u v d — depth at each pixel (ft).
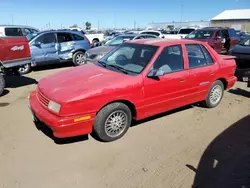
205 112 16.22
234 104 17.94
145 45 13.96
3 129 13.25
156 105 13.15
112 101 11.37
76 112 10.32
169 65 13.43
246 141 12.35
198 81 14.93
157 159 10.68
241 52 24.32
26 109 16.38
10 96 19.42
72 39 33.01
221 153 11.23
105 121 11.43
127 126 12.51
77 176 9.47
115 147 11.59
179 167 10.12
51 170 9.80
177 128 13.74
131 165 10.21
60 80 12.10
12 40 18.92
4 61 18.57
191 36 43.06
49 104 10.58
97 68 13.67
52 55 31.04
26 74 28.86
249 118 15.30
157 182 9.18
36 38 29.66
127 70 12.82
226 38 41.83
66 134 10.44
